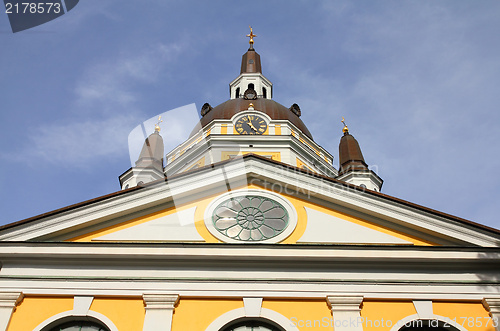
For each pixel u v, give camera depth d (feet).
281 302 41.98
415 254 43.91
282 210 49.01
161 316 40.55
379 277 43.52
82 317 40.81
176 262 43.98
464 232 46.47
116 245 44.06
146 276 43.14
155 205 48.91
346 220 48.11
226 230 47.34
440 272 43.91
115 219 47.85
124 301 41.86
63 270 43.39
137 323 40.50
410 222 47.34
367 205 48.39
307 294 42.16
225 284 42.73
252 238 46.70
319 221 47.96
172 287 42.45
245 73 148.87
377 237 46.93
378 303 42.04
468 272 43.86
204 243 44.24
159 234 46.75
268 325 41.01
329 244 44.42
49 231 45.96
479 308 41.75
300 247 44.16
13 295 41.37
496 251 43.98
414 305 41.81
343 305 41.47
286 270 43.80
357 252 44.01
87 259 43.86
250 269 43.80
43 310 41.06
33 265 43.60
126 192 48.73
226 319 40.63
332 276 43.47
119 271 43.47
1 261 43.55
